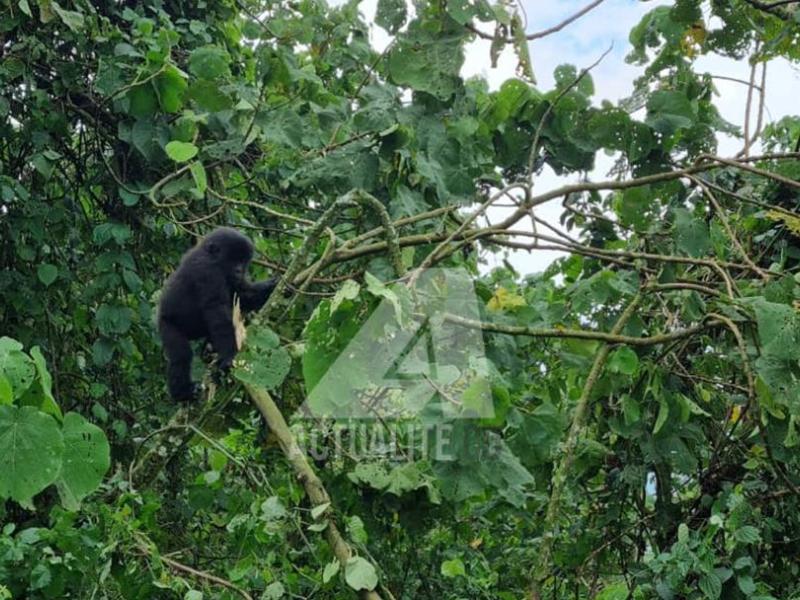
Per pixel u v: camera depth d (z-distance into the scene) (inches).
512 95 276.2
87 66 288.8
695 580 242.4
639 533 289.7
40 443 148.2
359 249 232.5
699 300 249.4
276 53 287.4
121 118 289.4
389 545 264.8
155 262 326.3
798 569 269.0
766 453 257.8
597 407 280.7
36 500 259.3
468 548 292.8
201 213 319.0
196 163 221.1
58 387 302.8
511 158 279.7
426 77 261.0
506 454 206.7
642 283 265.1
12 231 279.7
